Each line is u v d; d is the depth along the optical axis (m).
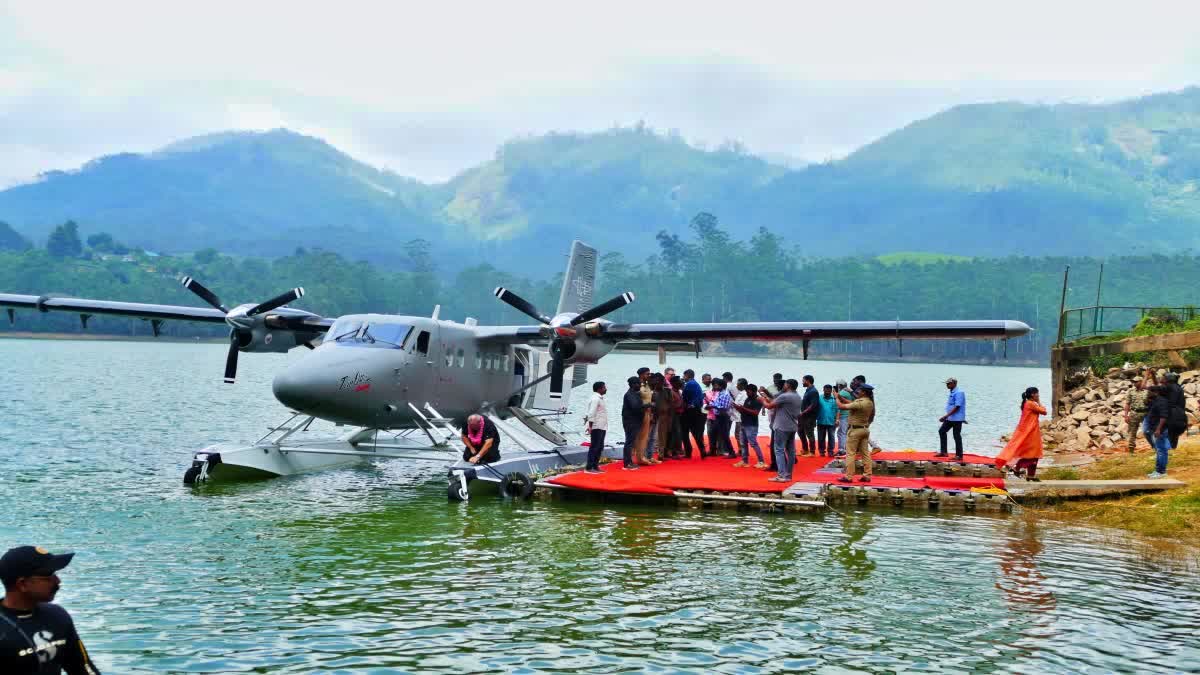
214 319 22.72
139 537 13.78
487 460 18.52
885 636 9.74
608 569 12.36
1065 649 9.41
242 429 31.70
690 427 23.31
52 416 34.12
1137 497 17.62
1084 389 31.36
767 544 14.16
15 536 13.65
